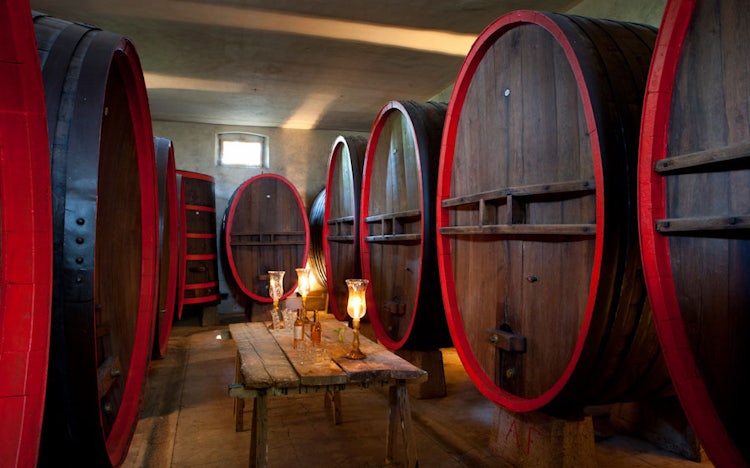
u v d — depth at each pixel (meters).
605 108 2.11
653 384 2.45
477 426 3.61
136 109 2.83
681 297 1.72
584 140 2.31
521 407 2.70
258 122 9.43
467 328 3.37
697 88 1.66
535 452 2.77
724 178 1.57
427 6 4.88
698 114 1.65
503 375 2.97
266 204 8.27
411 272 4.31
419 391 4.23
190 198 7.42
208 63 6.35
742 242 1.58
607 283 2.08
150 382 4.87
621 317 2.11
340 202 6.70
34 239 1.37
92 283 1.76
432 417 3.80
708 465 2.86
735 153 1.46
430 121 4.04
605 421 3.56
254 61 6.29
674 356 1.70
